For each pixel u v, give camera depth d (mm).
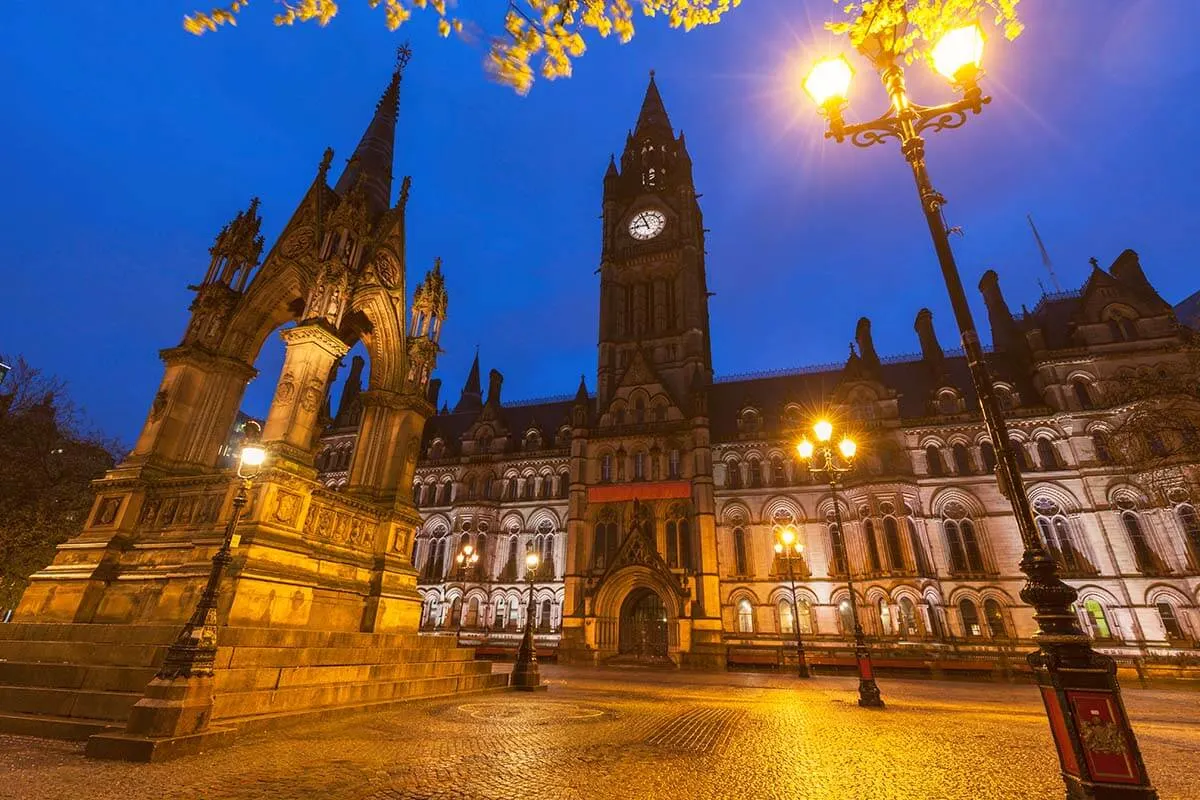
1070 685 5543
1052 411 42625
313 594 14883
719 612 43094
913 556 40438
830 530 44875
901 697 20969
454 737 10164
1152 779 8008
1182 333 31172
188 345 17672
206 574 13250
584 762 8461
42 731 9219
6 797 6156
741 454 49969
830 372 56188
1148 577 36906
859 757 9148
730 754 9273
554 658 44625
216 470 17422
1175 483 21328
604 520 49656
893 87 8711
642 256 64000
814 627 42312
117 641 11758
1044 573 6027
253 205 20812
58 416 30250
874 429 45781
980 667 34969
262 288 18828
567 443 58469
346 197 18750
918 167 8273
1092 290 46156
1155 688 30078
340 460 62062
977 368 6945
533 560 22406
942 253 7668
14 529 25609
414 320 22641
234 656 11094
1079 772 5293
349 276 18062
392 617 17406
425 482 59125
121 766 7535
